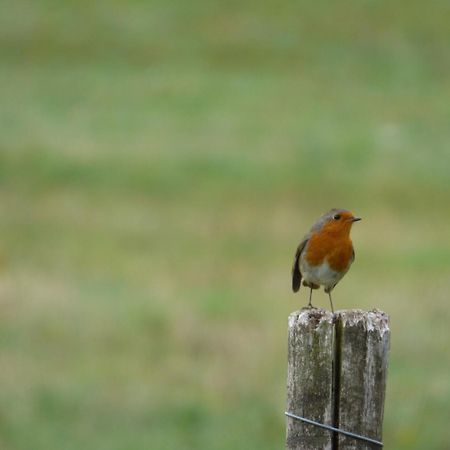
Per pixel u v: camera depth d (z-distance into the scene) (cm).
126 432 1481
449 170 3778
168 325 1911
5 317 1958
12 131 4269
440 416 1482
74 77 5291
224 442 1441
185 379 1644
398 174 3719
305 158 3941
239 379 1634
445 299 2047
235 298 2150
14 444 1443
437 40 5953
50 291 2170
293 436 672
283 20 6291
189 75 5366
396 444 1409
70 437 1455
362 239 2745
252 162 3869
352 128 4431
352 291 2188
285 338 1828
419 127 4459
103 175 3662
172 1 6631
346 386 666
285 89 5156
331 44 5919
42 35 6034
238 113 4694
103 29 6150
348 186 3541
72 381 1638
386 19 6275
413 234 2822
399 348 1748
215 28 6194
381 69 5509
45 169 3697
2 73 5381
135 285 2289
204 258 2584
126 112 4669
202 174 3722
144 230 2895
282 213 3145
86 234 2844
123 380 1650
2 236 2803
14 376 1655
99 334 1858
